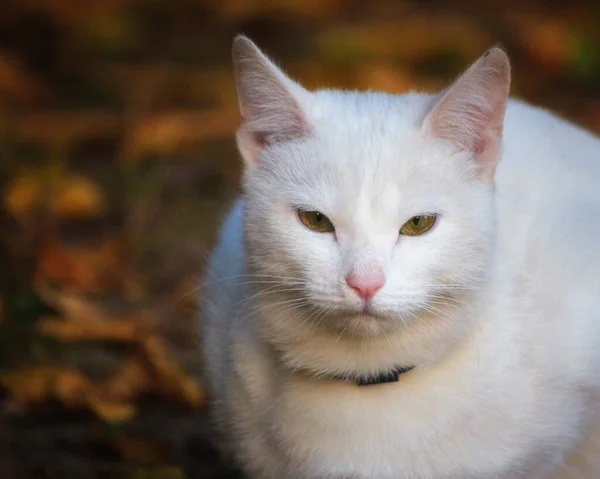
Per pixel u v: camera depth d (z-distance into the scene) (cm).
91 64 1064
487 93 393
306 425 411
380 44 1035
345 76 984
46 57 1083
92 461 523
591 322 419
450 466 407
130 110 948
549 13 1152
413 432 404
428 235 388
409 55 1038
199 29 1148
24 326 587
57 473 510
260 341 423
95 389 564
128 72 1027
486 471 409
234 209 474
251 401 427
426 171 387
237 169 818
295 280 396
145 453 529
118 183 801
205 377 469
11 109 972
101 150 893
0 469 510
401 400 403
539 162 445
